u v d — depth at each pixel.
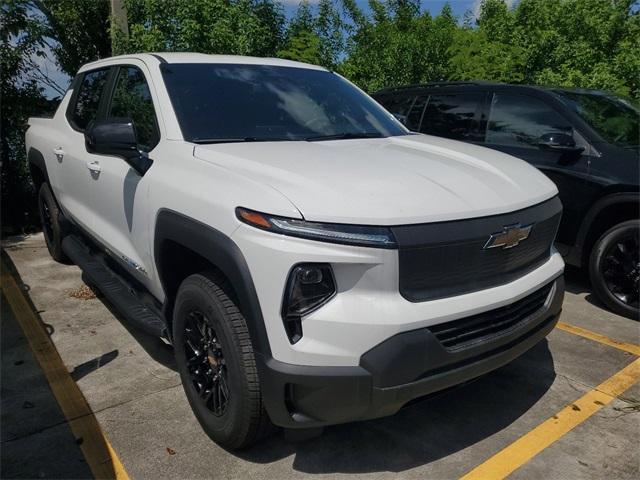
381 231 2.27
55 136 4.82
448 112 5.76
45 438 2.92
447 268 2.42
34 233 6.95
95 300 4.75
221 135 3.17
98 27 7.82
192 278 2.80
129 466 2.70
